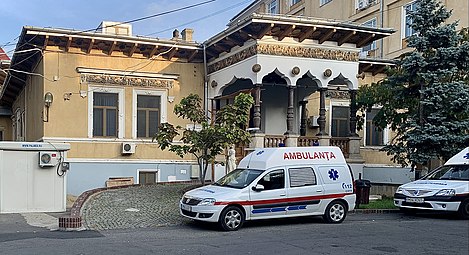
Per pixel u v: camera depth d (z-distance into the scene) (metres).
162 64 21.95
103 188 17.83
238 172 13.71
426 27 18.78
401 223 13.68
